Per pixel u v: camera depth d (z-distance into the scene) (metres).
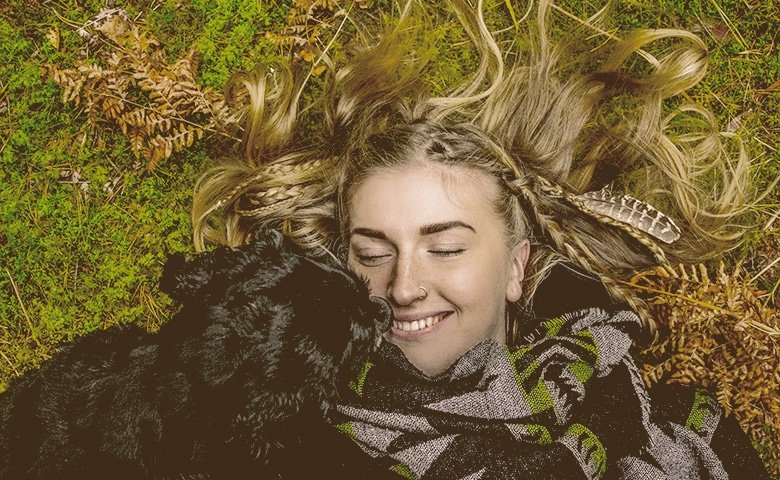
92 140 0.84
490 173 0.69
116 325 0.69
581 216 0.77
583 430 0.66
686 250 0.80
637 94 0.80
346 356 0.57
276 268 0.59
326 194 0.78
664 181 0.81
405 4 0.83
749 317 0.75
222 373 0.56
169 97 0.80
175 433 0.57
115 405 0.59
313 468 0.62
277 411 0.55
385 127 0.75
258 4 0.83
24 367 0.84
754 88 0.84
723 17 0.83
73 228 0.84
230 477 0.57
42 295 0.85
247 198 0.80
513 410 0.65
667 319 0.78
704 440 0.72
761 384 0.76
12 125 0.84
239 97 0.82
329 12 0.84
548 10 0.83
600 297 0.78
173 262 0.62
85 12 0.84
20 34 0.84
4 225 0.84
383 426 0.65
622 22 0.85
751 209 0.83
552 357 0.67
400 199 0.67
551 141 0.78
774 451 0.79
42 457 0.61
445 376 0.68
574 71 0.84
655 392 0.74
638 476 0.68
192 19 0.85
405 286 0.67
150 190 0.83
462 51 0.84
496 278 0.70
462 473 0.64
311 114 0.83
